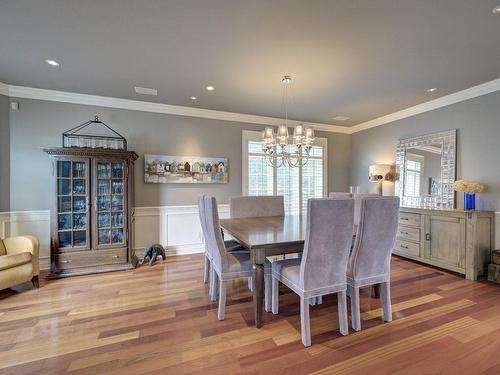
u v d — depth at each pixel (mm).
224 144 4414
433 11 1816
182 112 4113
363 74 2850
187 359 1637
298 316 2166
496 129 3064
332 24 1973
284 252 2035
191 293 2627
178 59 2525
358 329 1941
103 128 3691
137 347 1755
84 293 2625
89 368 1559
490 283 2854
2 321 2086
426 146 3846
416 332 1921
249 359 1637
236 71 2787
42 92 3357
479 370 1529
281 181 4852
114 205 3363
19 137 3301
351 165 5391
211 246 2396
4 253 2725
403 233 3809
